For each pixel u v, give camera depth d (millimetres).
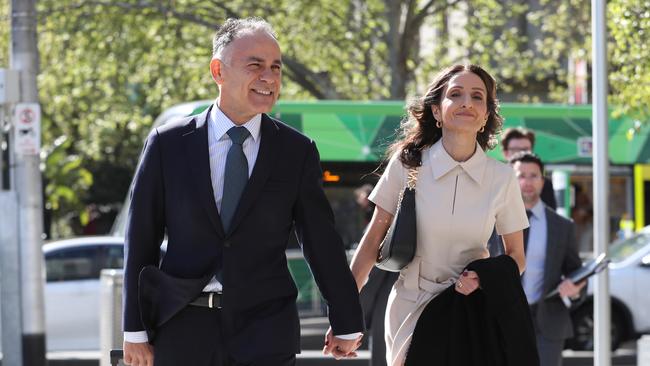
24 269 16859
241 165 6109
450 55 31203
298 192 6199
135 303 6035
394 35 26875
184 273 6043
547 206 10000
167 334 6043
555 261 9617
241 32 6176
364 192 13758
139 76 28156
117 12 26750
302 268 17406
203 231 6035
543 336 9641
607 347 9422
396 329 6707
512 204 6676
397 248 6516
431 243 6562
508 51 29562
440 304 6488
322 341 17078
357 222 20406
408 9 27016
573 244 9719
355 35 27828
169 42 27391
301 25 28031
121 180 47938
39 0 26500
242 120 6176
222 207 6078
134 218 6082
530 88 32594
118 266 19406
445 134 6609
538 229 9688
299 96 30953
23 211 16906
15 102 17000
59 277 19219
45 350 16969
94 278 19297
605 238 9344
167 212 6098
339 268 6219
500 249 7320
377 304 9859
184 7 27062
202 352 6012
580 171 21359
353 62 28281
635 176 21594
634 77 14484
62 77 28484
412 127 6773
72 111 33562
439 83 6656
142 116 31547
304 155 6246
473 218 6520
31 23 17156
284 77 28672
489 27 29250
